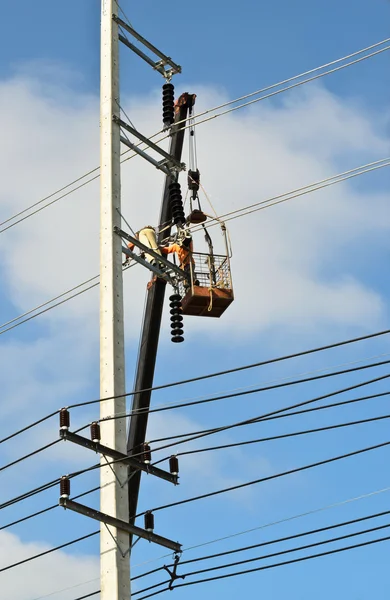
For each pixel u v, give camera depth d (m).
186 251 47.06
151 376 47.03
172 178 49.44
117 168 46.44
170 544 41.44
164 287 47.41
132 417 46.34
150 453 41.78
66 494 39.88
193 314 47.41
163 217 49.47
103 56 48.78
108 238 44.69
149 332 47.16
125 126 47.56
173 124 49.59
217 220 47.47
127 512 40.19
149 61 51.25
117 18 49.69
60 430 40.56
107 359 42.28
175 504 41.28
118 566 39.00
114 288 43.69
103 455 40.72
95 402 41.38
